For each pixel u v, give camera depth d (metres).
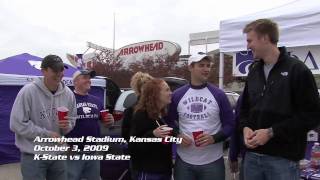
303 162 4.07
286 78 2.69
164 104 3.60
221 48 5.66
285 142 2.72
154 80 3.64
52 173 4.01
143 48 27.88
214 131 3.59
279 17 4.94
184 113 3.63
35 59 10.00
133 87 4.35
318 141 4.43
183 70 24.28
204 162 3.57
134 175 3.66
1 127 8.51
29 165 3.83
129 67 27.61
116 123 5.41
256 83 2.86
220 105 3.60
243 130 2.95
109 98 10.45
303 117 2.63
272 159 2.77
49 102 3.88
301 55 5.06
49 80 3.83
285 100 2.68
